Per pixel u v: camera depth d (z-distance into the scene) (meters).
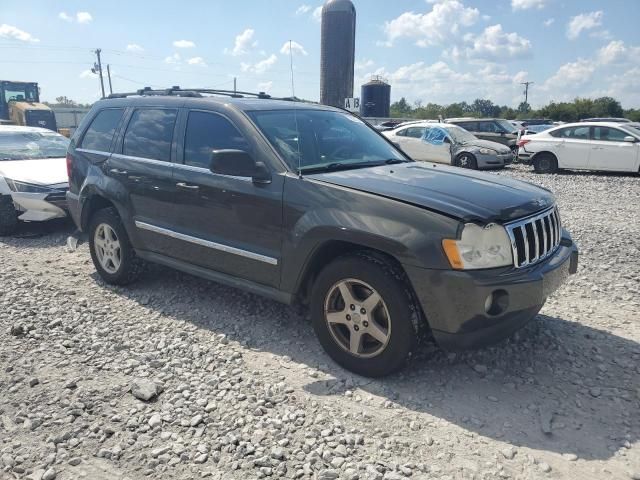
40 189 7.78
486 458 2.96
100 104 6.02
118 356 4.12
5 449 3.03
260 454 2.97
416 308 3.53
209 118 4.71
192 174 4.66
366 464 2.89
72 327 4.63
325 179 3.94
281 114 4.69
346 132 4.99
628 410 3.43
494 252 3.41
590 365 4.00
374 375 3.73
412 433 3.18
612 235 7.74
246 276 4.38
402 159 4.99
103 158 5.59
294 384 3.72
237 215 4.32
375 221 3.56
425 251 3.37
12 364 3.97
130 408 3.41
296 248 3.94
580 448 3.05
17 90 29.45
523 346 4.28
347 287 3.76
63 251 7.27
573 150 16.75
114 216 5.52
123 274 5.54
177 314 4.97
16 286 5.67
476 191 3.78
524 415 3.37
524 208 3.66
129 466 2.89
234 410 3.39
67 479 2.80
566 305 5.16
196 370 3.91
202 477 2.81
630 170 15.98
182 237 4.79
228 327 4.68
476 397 3.57
